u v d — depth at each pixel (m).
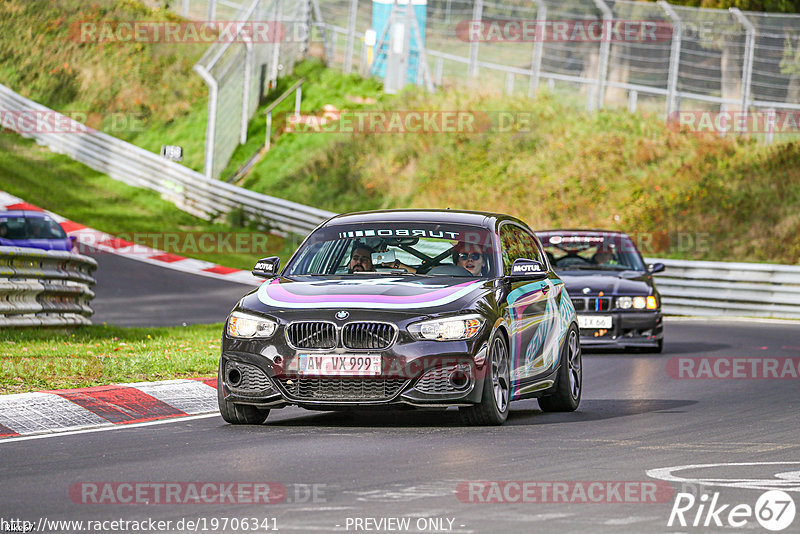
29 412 34.38
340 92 160.00
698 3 174.50
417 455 28.80
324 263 37.78
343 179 146.00
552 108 152.88
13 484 24.89
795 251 132.25
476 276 36.84
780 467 27.27
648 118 150.75
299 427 34.50
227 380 34.66
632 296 63.34
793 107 148.38
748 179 141.38
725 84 152.88
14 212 92.00
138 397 37.91
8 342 51.25
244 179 146.88
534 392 37.69
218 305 87.94
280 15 160.38
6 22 172.75
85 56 166.00
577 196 140.50
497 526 20.59
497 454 29.02
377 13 162.75
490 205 140.88
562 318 40.47
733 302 103.44
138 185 143.12
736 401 42.84
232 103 150.12
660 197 139.50
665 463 27.77
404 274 36.81
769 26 152.00
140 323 75.56
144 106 159.00
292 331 33.97
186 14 173.38
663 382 50.03
